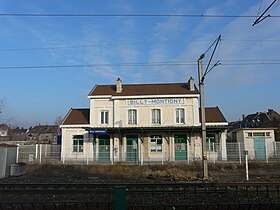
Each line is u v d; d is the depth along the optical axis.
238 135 38.75
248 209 11.81
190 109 35.41
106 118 36.38
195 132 34.56
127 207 11.80
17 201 13.05
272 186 15.60
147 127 33.16
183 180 19.64
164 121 35.41
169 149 34.53
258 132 36.44
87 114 38.88
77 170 26.02
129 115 36.06
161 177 21.28
